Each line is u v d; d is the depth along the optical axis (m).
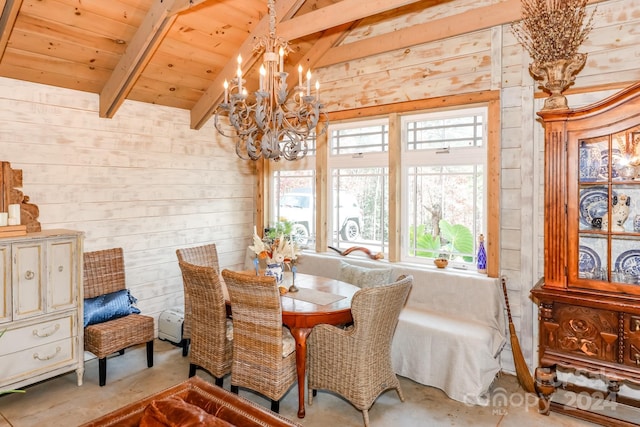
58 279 2.92
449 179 3.75
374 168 4.22
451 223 3.75
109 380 3.17
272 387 2.61
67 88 3.43
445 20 3.52
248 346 2.70
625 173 2.54
